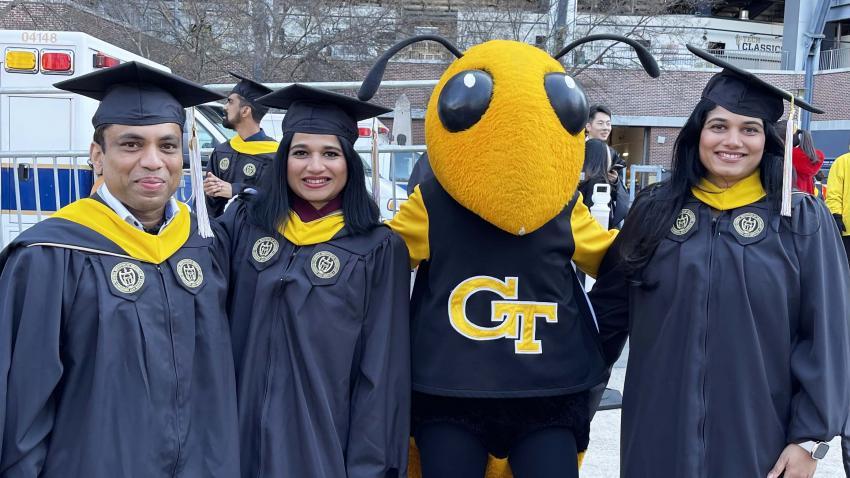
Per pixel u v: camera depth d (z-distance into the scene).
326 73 18.48
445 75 3.06
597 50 21.88
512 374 2.97
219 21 18.73
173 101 2.81
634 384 2.98
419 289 3.19
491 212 2.84
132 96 2.74
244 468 2.81
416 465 3.34
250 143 5.83
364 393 2.91
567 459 3.00
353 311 2.94
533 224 2.88
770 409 2.70
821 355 2.65
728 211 2.84
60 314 2.54
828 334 2.67
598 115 6.27
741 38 35.47
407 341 3.04
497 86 2.81
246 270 2.99
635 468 2.93
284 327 2.89
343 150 3.02
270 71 17.41
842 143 25.20
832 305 2.71
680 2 23.36
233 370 2.83
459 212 3.05
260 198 3.08
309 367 2.83
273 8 17.88
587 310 3.25
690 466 2.72
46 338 2.51
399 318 3.03
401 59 20.69
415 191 3.22
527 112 2.75
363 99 3.15
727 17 41.50
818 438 2.62
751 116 2.80
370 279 2.99
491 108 2.79
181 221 2.87
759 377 2.69
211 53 18.00
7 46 6.64
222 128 7.78
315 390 2.82
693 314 2.78
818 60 26.88
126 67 2.69
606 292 3.27
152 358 2.61
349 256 2.97
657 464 2.84
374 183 3.49
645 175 15.02
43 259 2.58
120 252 2.67
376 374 2.91
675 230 2.89
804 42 27.95
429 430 3.05
